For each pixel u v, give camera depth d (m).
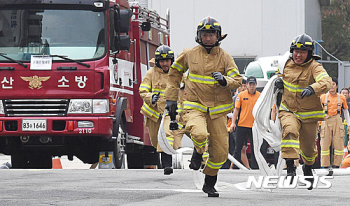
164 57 27.64
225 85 17.84
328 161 39.59
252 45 72.69
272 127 20.92
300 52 20.25
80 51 33.22
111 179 25.56
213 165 18.58
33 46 33.31
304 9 72.50
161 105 27.91
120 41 33.78
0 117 33.12
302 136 21.08
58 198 18.12
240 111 38.31
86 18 33.44
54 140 33.97
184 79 24.88
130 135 38.28
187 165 47.66
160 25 44.81
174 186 22.72
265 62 54.94
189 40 71.88
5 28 33.47
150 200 17.67
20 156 38.19
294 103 20.59
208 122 18.42
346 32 129.12
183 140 68.88
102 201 17.38
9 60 33.12
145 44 40.94
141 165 42.69
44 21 33.44
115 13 33.84
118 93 35.00
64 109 33.03
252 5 72.44
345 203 17.23
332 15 128.50
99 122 32.94
